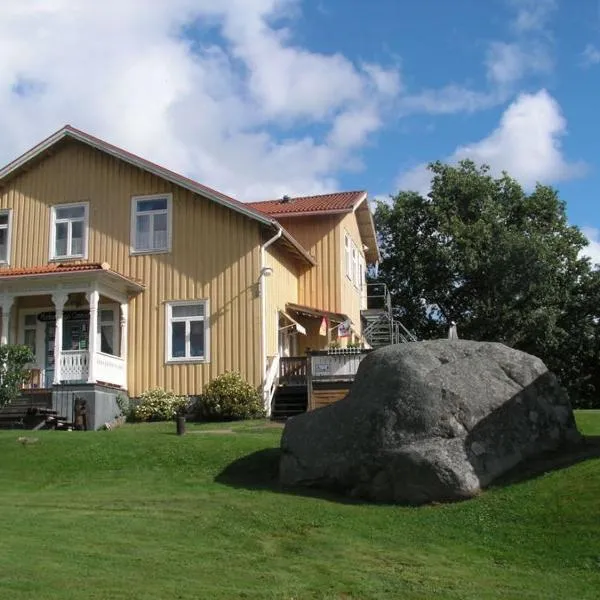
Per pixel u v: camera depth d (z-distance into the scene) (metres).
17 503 12.86
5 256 26.59
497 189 45.41
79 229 26.28
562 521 10.48
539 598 8.25
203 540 10.50
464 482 11.91
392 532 10.92
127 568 8.99
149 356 24.88
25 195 26.84
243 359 24.17
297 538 10.66
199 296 24.83
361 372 14.23
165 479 14.65
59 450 16.39
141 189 25.84
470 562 9.65
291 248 27.08
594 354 43.28
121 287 24.95
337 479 13.27
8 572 8.54
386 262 46.72
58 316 23.64
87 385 22.94
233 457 15.59
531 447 12.85
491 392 13.11
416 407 12.82
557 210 45.12
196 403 24.06
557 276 43.22
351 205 29.88
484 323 42.00
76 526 11.08
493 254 41.78
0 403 20.39
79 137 26.16
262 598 8.08
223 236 24.97
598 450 12.93
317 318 29.00
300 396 24.58
